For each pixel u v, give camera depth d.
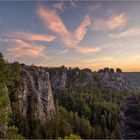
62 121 117.88
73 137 90.00
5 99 32.28
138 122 22.83
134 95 26.08
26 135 79.31
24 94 102.12
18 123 79.88
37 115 104.12
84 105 180.12
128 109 24.56
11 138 36.94
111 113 163.50
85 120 140.88
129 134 22.47
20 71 111.12
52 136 92.69
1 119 32.12
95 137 126.69
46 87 125.44
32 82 114.44
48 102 121.56
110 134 129.75
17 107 85.88
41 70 133.50
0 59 36.25
